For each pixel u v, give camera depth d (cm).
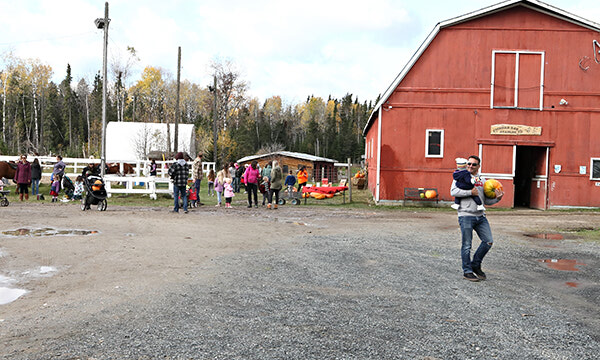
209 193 2564
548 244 1083
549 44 2044
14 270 727
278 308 548
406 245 1021
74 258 814
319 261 827
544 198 2044
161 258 826
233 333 461
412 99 2100
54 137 8656
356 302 582
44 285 641
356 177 3388
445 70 2084
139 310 532
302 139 11369
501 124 2058
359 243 1028
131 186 2283
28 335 452
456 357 414
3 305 551
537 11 2042
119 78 6388
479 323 512
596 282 725
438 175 2089
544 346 447
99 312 524
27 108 8400
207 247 943
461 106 2077
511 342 456
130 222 1298
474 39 2069
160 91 8706
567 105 2039
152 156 4106
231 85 7088
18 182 1944
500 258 909
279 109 12244
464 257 730
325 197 2436
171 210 1670
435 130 2088
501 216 1709
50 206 1731
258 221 1401
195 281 670
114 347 421
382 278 714
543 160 2067
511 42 2055
